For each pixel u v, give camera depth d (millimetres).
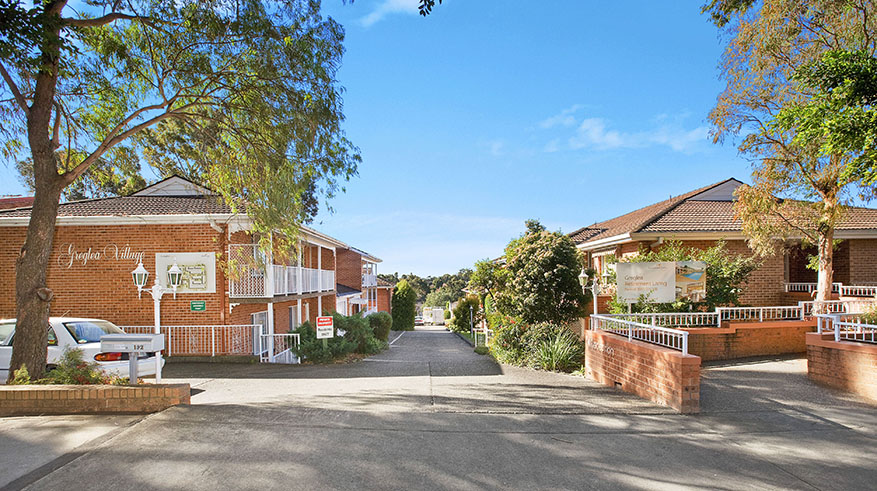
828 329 10992
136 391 6781
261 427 5996
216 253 14539
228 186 11992
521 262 14664
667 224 16453
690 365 7203
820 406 7543
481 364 13328
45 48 7328
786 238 14414
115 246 14547
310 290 19406
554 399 8188
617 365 9406
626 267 12602
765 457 5367
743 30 12461
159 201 16656
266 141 10820
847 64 7773
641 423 6641
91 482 4258
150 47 10180
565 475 4746
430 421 6551
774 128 9062
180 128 11617
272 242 13422
